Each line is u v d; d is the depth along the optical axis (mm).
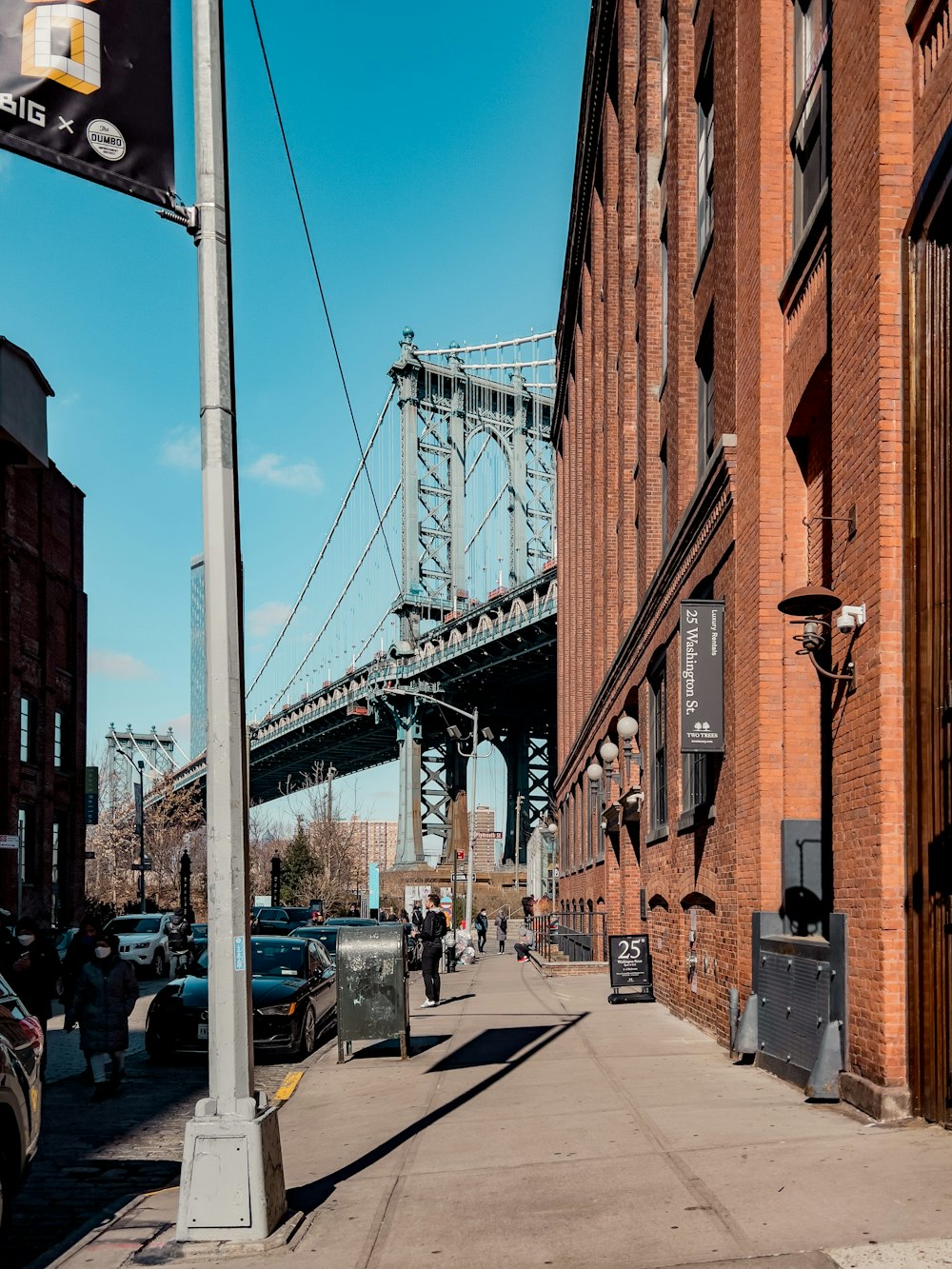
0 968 14453
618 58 27156
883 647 7895
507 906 81312
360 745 105562
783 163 11828
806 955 9570
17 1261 6336
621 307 25406
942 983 7266
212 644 6578
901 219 7988
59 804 39062
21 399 31969
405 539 87438
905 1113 7539
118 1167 8898
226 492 6734
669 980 17594
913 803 7613
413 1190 6992
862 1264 4770
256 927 41031
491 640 74250
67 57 6516
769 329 11672
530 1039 14664
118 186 6602
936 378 7621
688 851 15359
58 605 39125
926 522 7621
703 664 12992
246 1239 6047
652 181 21547
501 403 96750
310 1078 12805
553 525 96625
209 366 6812
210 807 6496
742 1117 8258
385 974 13758
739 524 12352
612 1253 5355
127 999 12422
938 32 7648
